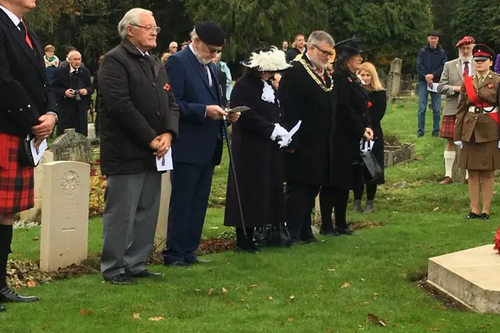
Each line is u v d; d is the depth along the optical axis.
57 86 17.83
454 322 5.90
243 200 8.47
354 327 5.76
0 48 5.81
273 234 8.91
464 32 51.47
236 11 37.47
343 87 9.45
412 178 13.67
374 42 44.34
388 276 7.38
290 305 6.36
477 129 10.27
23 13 6.04
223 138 8.38
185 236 7.89
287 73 9.03
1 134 5.86
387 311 6.21
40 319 5.78
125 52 6.86
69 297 6.44
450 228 9.86
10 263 7.66
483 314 6.12
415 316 6.07
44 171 7.62
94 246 8.77
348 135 9.47
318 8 41.16
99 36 41.72
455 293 6.61
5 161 5.87
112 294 6.53
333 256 8.28
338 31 44.81
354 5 44.41
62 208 7.70
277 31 38.53
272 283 7.09
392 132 18.14
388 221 10.71
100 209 11.40
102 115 6.87
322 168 9.09
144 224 7.19
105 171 6.89
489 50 10.24
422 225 10.20
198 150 7.79
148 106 6.89
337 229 9.80
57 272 7.61
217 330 5.58
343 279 7.25
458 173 12.95
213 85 8.11
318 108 8.98
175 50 16.86
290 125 8.93
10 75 5.84
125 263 7.17
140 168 6.88
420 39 44.59
